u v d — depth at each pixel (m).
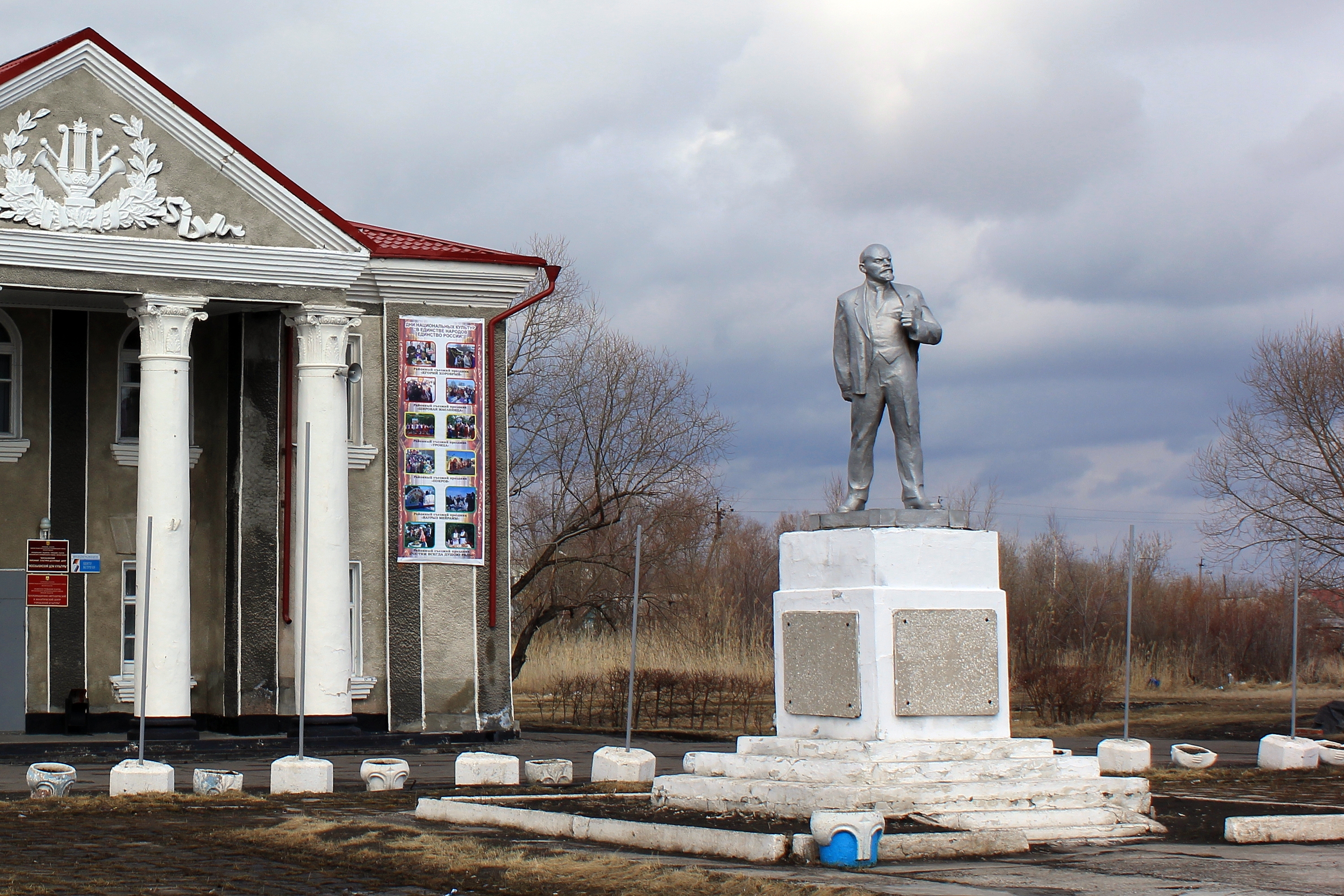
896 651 12.52
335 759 23.22
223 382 27.16
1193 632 55.25
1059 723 34.16
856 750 12.36
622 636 45.16
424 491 27.66
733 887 9.50
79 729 26.05
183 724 23.94
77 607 26.62
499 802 14.02
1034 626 50.03
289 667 26.02
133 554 26.98
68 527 26.69
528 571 41.44
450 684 27.45
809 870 10.28
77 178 23.91
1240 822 11.78
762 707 36.75
